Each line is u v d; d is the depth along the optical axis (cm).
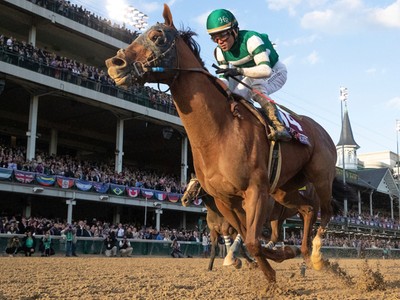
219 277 755
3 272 813
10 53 2142
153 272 887
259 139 434
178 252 2139
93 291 511
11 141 3133
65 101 2667
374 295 465
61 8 2534
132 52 415
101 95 2539
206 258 2033
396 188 5291
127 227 2264
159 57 413
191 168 4316
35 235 1733
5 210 2453
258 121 446
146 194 2564
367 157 8512
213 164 428
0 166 1948
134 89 2711
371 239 4006
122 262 1344
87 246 1900
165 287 561
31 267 981
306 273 865
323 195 530
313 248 541
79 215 2834
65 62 2430
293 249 468
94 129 3322
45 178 2102
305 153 495
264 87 493
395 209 6000
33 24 2495
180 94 428
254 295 454
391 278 782
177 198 2756
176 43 431
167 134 2653
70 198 2205
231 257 890
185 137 3150
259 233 411
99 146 3669
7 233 1698
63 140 3409
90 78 2494
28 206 2223
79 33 2667
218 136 423
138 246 2069
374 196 5222
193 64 436
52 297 460
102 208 2928
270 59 504
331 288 545
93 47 2928
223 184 428
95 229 2028
